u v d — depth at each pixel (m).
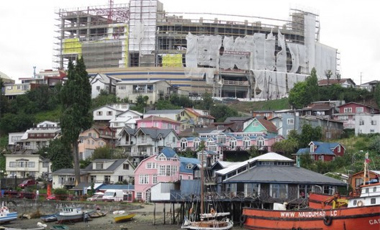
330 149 151.50
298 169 110.69
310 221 88.75
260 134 168.12
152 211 123.31
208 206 105.50
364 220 83.31
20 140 196.88
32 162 177.38
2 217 115.25
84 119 155.88
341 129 177.75
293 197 101.81
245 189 104.06
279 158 113.06
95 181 157.00
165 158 142.12
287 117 176.25
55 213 125.81
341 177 130.38
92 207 132.12
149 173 143.00
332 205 90.62
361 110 185.38
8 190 153.25
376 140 157.25
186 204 109.50
